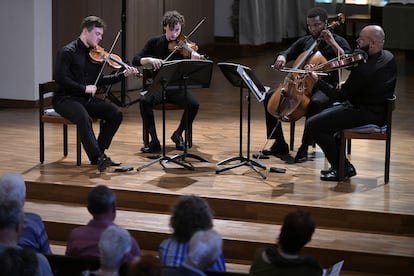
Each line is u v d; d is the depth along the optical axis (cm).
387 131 712
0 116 980
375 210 657
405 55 1500
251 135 889
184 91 741
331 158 726
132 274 345
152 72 820
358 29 1634
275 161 790
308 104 749
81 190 707
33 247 505
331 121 714
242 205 674
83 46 760
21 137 875
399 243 635
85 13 1121
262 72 1298
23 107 1036
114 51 1126
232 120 966
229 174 745
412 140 883
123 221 668
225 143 851
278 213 670
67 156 802
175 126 928
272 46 1595
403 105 1070
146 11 1173
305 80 745
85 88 745
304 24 1603
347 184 722
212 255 399
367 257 617
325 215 662
